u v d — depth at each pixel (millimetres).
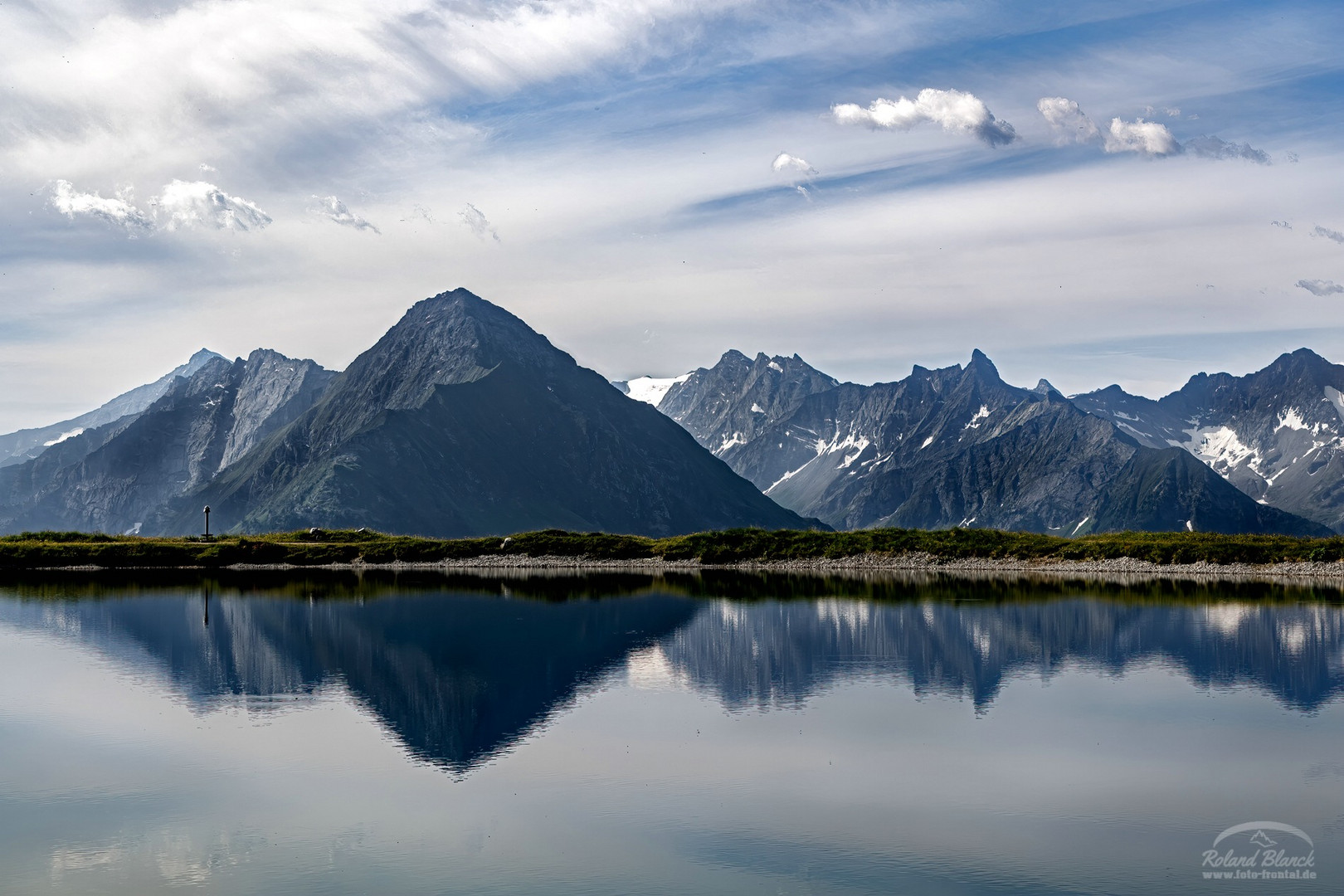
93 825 49562
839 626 105375
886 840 47781
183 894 42469
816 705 71312
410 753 60344
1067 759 59125
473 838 47969
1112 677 80188
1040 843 47500
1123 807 51750
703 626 105625
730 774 56562
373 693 75250
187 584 153375
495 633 101438
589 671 82688
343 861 45531
